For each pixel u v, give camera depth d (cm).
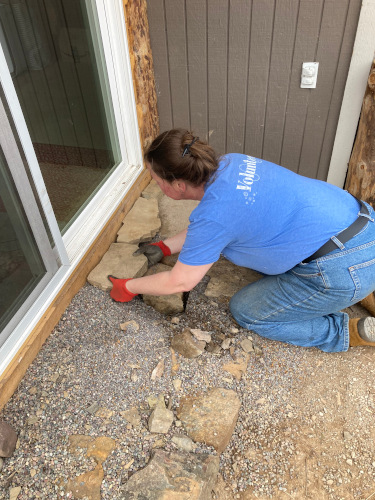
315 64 269
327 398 191
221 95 302
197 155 147
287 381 197
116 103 270
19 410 170
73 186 240
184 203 310
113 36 249
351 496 159
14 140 158
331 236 168
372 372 201
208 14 269
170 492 145
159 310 221
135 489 147
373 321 197
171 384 187
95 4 230
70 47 219
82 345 197
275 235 167
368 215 174
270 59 277
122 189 278
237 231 160
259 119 306
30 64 190
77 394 178
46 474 153
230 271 253
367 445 175
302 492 160
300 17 256
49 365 187
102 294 224
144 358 196
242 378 195
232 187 154
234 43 277
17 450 159
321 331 204
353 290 175
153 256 245
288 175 170
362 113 265
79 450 160
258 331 209
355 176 282
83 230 237
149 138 314
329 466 168
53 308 199
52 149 216
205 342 204
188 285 174
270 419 183
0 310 172
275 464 168
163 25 280
